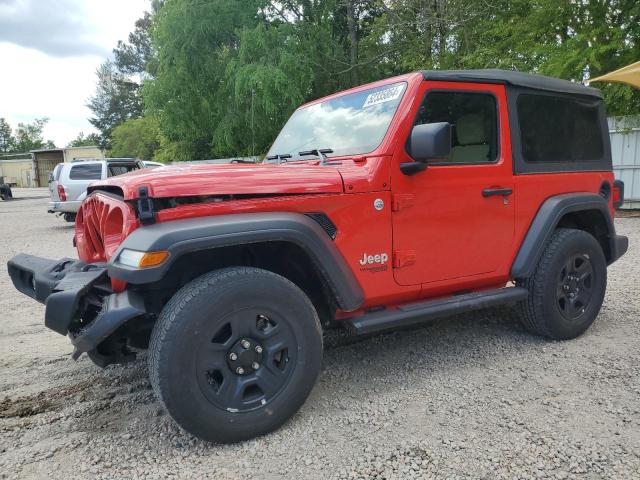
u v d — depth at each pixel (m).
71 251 9.34
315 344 2.76
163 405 2.42
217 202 2.62
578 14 11.59
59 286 2.65
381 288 3.06
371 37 17.75
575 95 4.05
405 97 3.16
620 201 4.49
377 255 3.03
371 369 3.52
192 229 2.42
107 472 2.42
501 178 3.52
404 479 2.29
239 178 2.70
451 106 3.33
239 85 16.34
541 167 3.77
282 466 2.42
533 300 3.76
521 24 12.59
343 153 3.33
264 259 3.04
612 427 2.64
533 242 3.64
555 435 2.59
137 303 2.46
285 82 16.02
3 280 6.96
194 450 2.57
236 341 2.54
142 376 3.54
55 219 16.33
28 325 4.90
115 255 2.49
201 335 2.43
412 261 3.15
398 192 3.08
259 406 2.61
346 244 2.92
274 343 2.64
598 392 3.04
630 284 5.52
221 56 18.42
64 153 53.84
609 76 7.37
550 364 3.49
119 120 62.25
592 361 3.51
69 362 3.87
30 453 2.59
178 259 2.55
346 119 3.56
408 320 3.11
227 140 18.08
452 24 14.02
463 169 3.33
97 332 2.38
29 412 3.04
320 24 19.47
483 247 3.48
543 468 2.33
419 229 3.18
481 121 3.48
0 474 2.42
